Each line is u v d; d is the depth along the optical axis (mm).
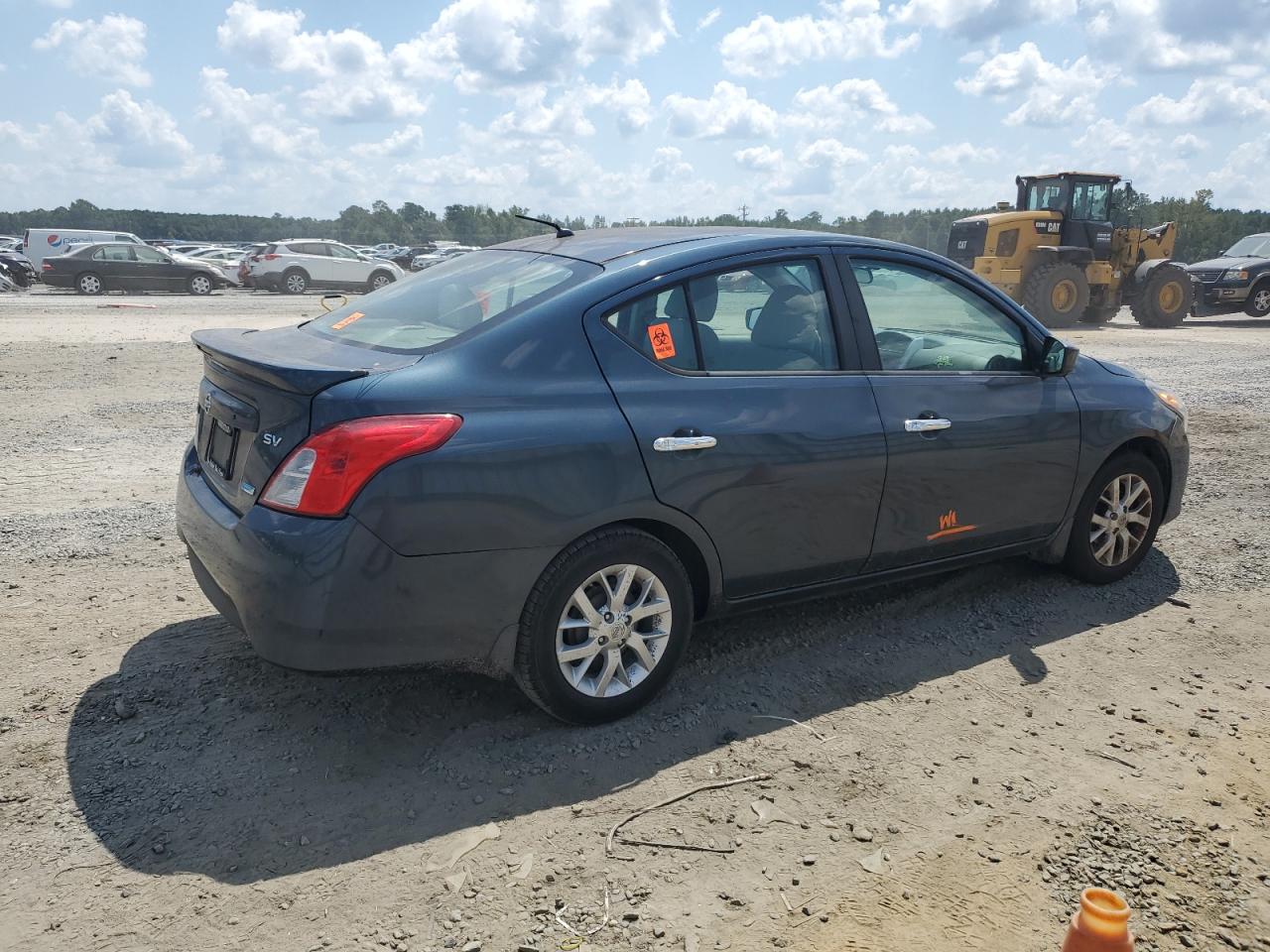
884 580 4117
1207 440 8234
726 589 3648
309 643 2904
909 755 3307
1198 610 4605
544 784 3078
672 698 3648
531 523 3092
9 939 2375
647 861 2727
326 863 2688
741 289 3701
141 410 8734
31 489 6102
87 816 2859
